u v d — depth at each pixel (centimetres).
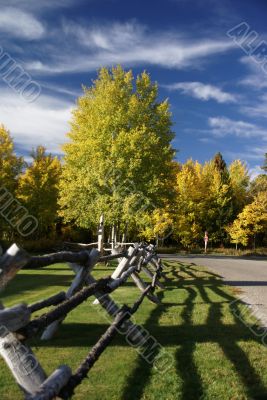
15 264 264
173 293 1072
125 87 2598
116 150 2348
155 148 2575
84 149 2414
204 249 4862
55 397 263
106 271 1686
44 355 483
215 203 5259
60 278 1380
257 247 5650
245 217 4934
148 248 1398
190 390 402
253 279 1555
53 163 3488
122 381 416
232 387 412
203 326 681
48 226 3944
